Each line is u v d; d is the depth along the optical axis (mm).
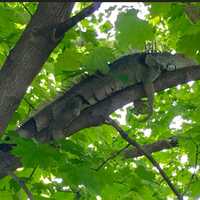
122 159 8469
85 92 7398
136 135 12820
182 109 10219
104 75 7562
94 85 7461
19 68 5660
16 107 5691
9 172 6188
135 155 8430
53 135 6805
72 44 8641
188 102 10695
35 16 5824
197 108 10000
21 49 5707
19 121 8422
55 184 8344
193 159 8062
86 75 7684
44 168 5617
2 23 8656
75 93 7387
